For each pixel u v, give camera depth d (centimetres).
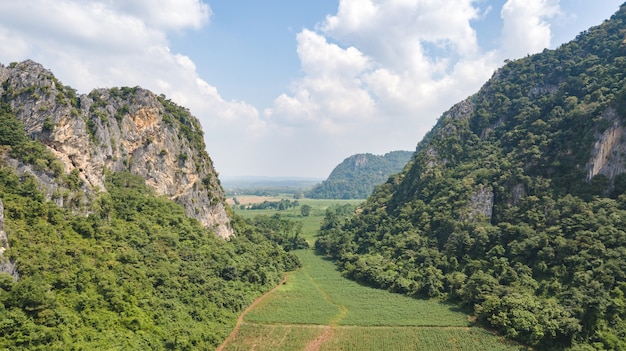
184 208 11994
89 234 7831
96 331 6159
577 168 10669
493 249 10425
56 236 7081
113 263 7512
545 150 11712
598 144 10400
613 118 10388
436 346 7756
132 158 11394
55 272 6450
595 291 7769
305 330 8406
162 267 8462
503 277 9506
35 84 9125
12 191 7206
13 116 8588
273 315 9106
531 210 10694
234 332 8250
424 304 9831
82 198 8431
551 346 7450
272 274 11906
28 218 6969
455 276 10269
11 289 5612
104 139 10325
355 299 10294
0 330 5131
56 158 8350
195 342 7219
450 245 11562
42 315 5641
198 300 8431
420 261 11775
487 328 8412
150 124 12031
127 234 8831
